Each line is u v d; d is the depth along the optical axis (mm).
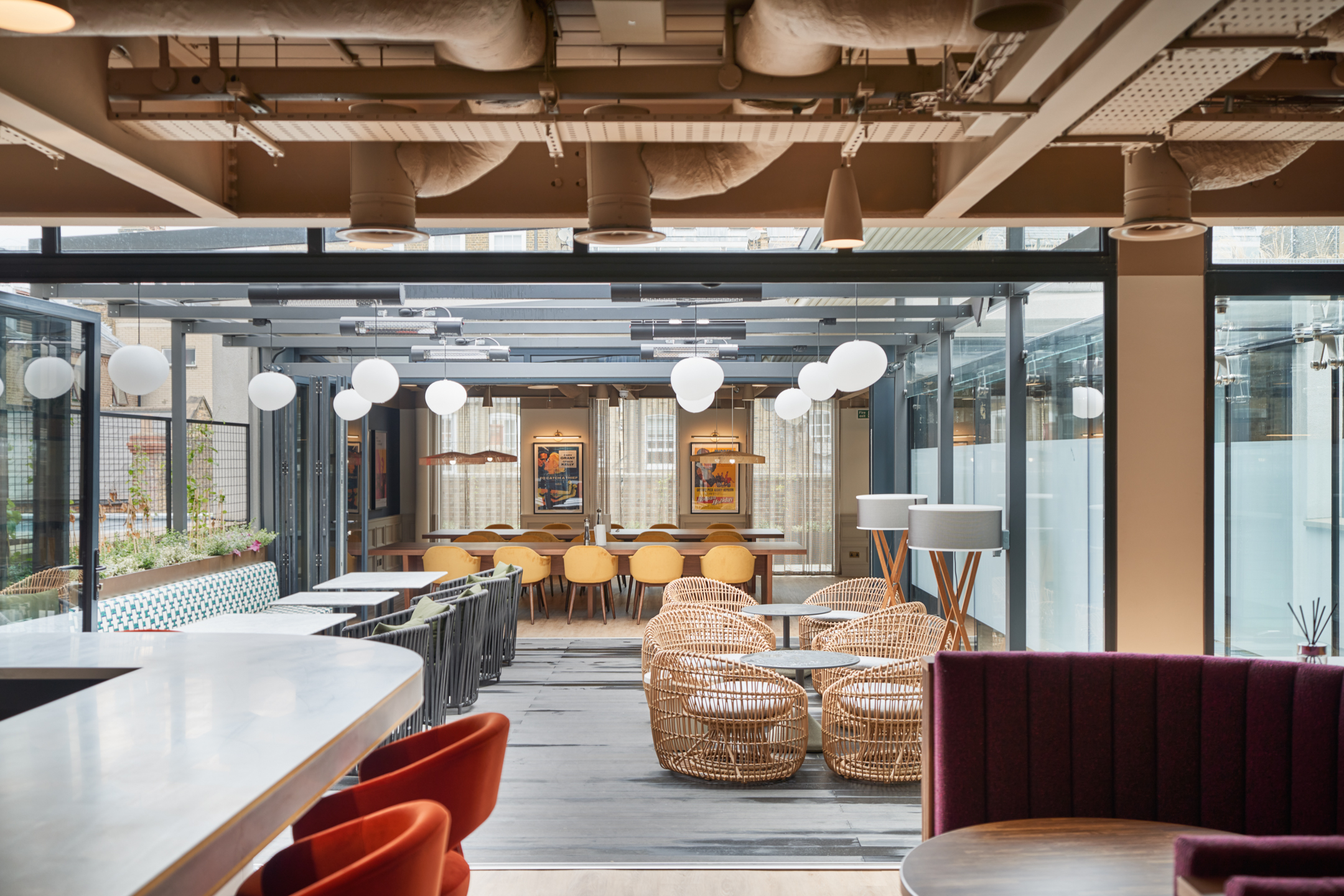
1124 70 2492
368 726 2262
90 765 1859
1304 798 2902
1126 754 3090
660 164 3354
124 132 3133
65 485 5754
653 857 3811
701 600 7746
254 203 3994
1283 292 4730
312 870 1788
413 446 15602
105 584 7113
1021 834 2686
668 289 6484
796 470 15312
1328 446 5141
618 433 15367
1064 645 6148
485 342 10383
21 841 1509
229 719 2174
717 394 15406
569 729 5773
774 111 2980
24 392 5461
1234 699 3025
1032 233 5395
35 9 1910
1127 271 4699
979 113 2783
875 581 7859
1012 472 6898
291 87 2850
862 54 3256
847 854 3854
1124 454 4695
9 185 3971
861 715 4758
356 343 10125
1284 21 2275
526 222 4105
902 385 10773
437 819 1638
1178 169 3195
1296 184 4133
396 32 2316
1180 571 4699
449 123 2916
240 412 11078
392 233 3285
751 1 2820
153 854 1461
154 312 8414
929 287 6809
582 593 12828
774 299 7496
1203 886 1771
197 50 3467
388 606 10164
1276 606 5137
